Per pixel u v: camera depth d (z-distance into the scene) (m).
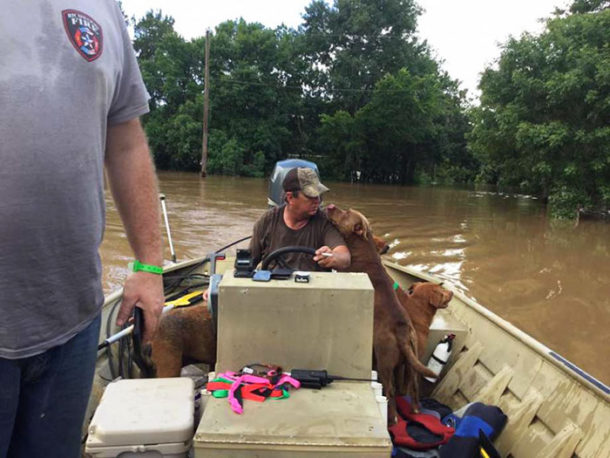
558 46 18.06
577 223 15.98
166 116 37.44
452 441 2.40
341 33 36.69
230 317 1.81
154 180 1.58
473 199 24.42
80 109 1.19
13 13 1.11
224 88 34.59
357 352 1.81
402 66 36.97
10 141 1.10
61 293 1.23
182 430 1.57
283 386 1.70
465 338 3.73
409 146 37.00
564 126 17.09
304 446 1.47
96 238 1.30
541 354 2.85
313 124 38.31
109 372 3.02
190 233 11.11
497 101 20.30
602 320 6.80
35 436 1.31
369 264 2.90
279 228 3.10
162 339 2.71
